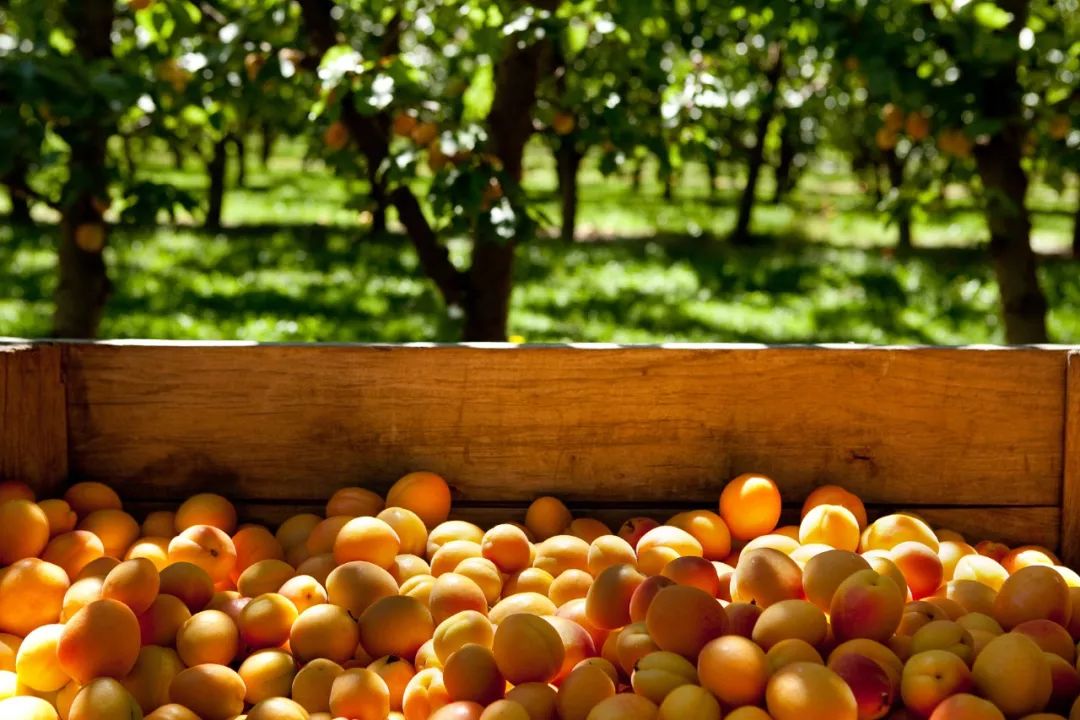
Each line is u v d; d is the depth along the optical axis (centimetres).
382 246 832
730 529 169
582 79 283
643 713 136
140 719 140
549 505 169
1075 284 717
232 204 1210
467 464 171
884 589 143
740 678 136
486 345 171
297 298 582
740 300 632
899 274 747
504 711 136
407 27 270
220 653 148
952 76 250
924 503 172
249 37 255
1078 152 272
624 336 512
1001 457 171
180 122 280
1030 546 172
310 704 145
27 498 165
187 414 170
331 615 150
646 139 248
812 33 266
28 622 152
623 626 150
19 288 576
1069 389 170
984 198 287
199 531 161
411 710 143
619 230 1078
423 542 166
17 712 140
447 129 219
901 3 254
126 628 143
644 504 172
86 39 267
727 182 2012
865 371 170
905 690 138
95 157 258
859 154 1170
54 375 168
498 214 216
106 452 170
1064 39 271
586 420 171
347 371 170
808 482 172
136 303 545
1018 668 138
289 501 172
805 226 1167
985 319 580
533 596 155
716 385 171
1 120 203
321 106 222
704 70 259
